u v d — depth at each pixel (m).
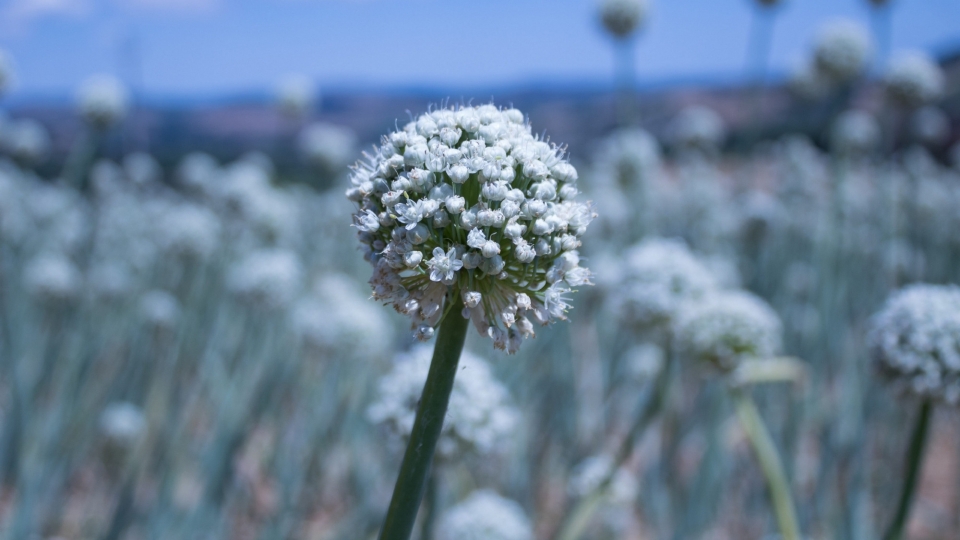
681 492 0.90
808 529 0.90
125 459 0.94
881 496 0.97
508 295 0.43
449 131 0.42
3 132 1.77
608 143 1.95
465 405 0.63
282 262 1.05
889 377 0.66
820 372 1.01
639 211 1.29
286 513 0.86
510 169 0.41
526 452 0.96
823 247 1.07
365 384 0.93
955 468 1.10
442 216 0.40
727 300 0.74
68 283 1.13
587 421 1.08
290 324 1.05
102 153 2.30
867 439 0.98
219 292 1.18
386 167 0.42
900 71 1.25
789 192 1.69
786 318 1.15
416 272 0.44
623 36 1.21
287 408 1.08
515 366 0.95
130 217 1.65
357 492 0.88
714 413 0.88
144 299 1.17
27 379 1.02
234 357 1.08
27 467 0.89
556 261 0.43
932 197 1.61
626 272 0.82
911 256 1.24
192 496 0.96
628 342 1.07
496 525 0.72
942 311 0.65
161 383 1.07
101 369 1.20
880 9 1.12
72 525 0.96
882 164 1.39
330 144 1.77
